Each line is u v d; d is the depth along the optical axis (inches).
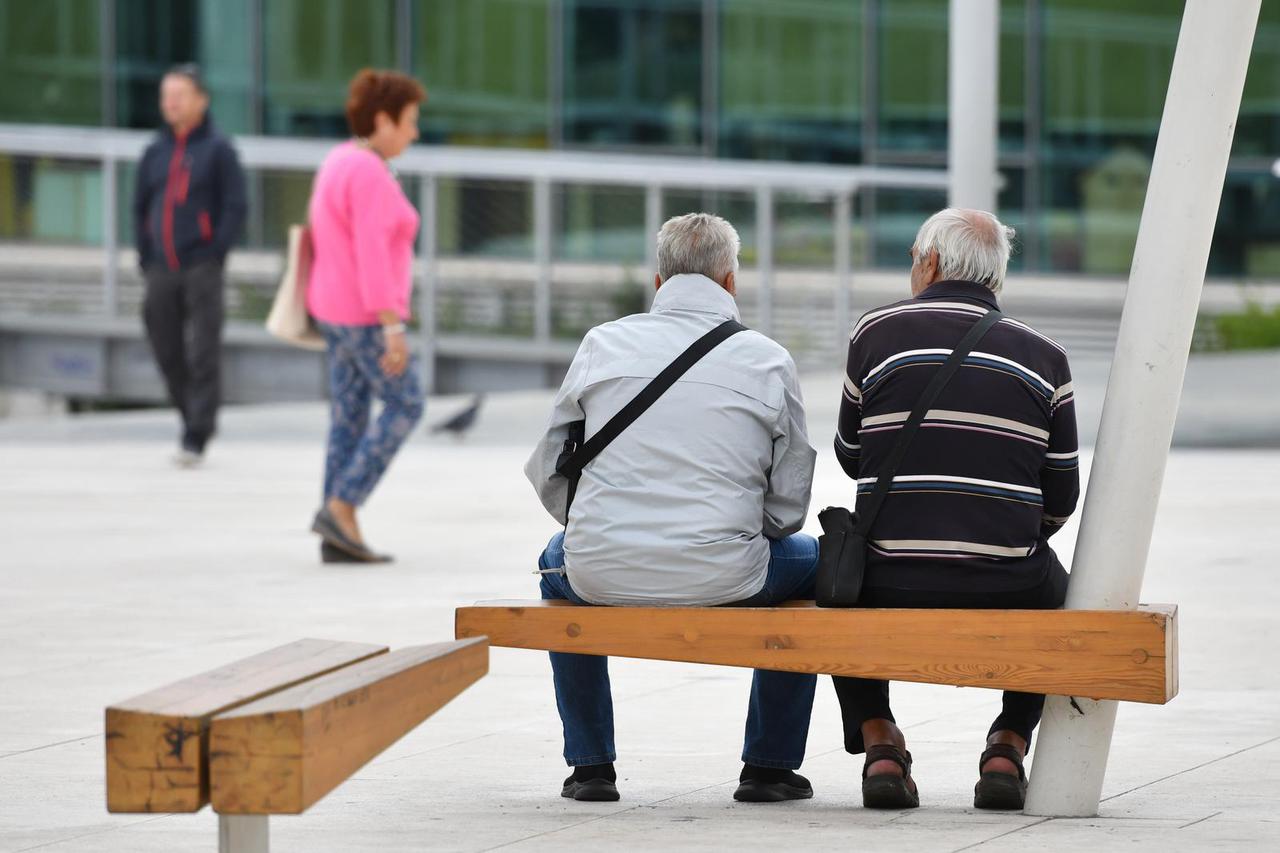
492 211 2470.5
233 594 869.8
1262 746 536.4
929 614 436.5
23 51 3376.0
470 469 1509.6
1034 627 429.1
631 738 564.1
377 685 338.6
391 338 932.6
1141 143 3358.8
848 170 3302.2
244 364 2541.8
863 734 476.7
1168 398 441.4
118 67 3356.3
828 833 425.7
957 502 448.8
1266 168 3353.8
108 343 2566.4
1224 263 3376.0
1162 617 421.7
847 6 3336.6
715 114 3353.8
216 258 1476.4
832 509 463.2
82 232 2518.5
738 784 499.8
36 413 3110.2
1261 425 1652.3
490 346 2471.7
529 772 514.0
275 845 417.1
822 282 2468.0
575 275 2466.8
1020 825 434.9
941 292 469.7
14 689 639.1
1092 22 3348.9
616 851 406.0
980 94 1716.3
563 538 496.4
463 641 395.2
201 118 1456.7
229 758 303.4
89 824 444.1
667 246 488.7
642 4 3351.4
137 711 306.3
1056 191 3378.4
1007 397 451.2
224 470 1497.3
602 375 472.1
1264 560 956.0
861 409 469.4
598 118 3358.8
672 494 461.7
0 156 2524.6
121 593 876.0
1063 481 462.9
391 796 480.7
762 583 468.4
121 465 1535.4
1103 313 3147.1
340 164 930.1
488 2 3358.8
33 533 1116.5
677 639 452.4
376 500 1293.1
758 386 471.8
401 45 3351.4
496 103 3368.6
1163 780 492.7
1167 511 1175.6
